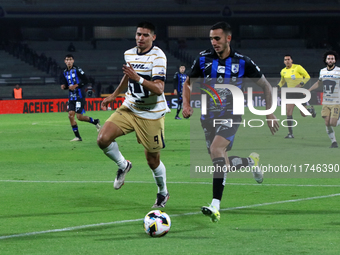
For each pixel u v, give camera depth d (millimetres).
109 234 16734
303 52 172500
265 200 22375
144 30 20844
